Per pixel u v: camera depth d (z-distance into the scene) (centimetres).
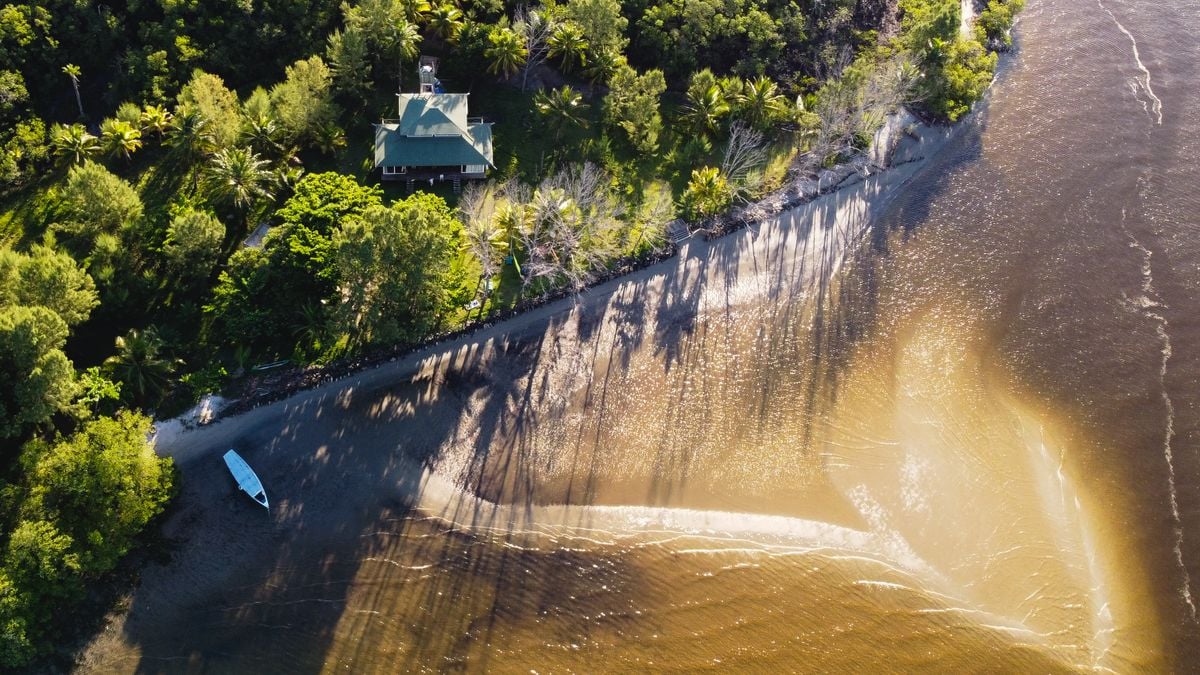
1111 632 6450
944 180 9531
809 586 6581
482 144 8644
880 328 8181
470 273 8075
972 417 7619
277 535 6556
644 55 9956
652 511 6931
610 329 7925
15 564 5569
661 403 7512
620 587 6506
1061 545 6875
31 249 7662
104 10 8900
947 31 9919
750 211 8881
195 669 5966
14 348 6128
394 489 6856
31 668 5841
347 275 6838
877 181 9406
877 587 6594
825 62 10188
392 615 6275
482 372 7544
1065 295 8550
